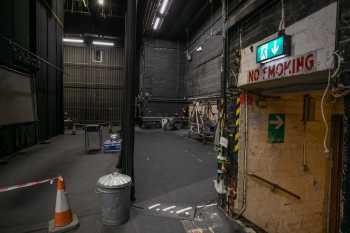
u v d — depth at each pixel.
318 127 3.30
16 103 7.25
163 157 7.08
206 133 9.59
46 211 3.30
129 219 3.10
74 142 9.55
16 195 3.88
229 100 3.36
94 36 17.25
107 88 17.88
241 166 3.09
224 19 3.39
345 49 1.49
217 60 10.34
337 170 3.30
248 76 2.75
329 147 3.30
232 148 3.27
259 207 3.16
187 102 15.51
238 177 3.11
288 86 2.61
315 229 3.39
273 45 2.17
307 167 3.29
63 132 12.27
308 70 1.82
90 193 3.98
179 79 15.95
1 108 6.32
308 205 3.34
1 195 3.88
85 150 7.68
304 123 3.25
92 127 7.81
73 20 15.89
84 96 17.52
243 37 2.94
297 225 3.32
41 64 9.29
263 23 2.49
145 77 15.30
